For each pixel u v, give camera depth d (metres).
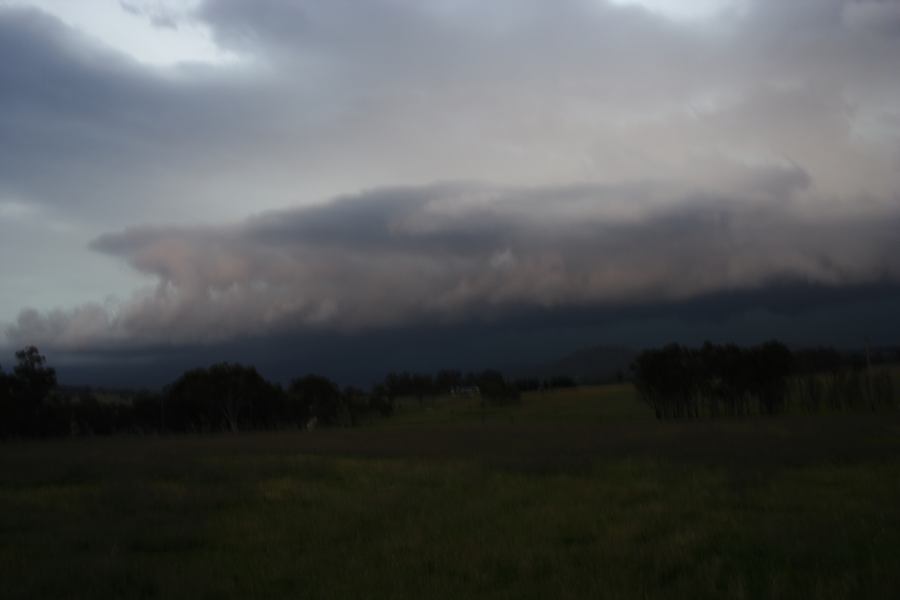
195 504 18.56
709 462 23.97
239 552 13.07
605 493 18.41
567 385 149.62
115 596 10.05
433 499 18.33
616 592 9.43
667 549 11.61
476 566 11.17
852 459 23.50
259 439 53.75
